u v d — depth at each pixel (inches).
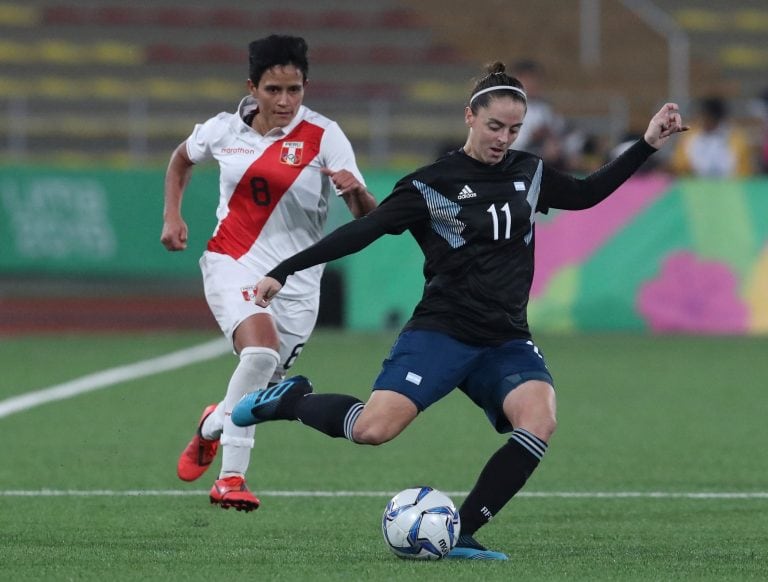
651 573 657.6
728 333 2111.2
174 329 2186.3
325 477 1024.9
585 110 2893.7
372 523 829.2
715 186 2113.7
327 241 704.4
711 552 727.1
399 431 700.7
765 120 2466.8
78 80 3363.7
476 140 709.9
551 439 1223.5
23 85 3324.3
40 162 2955.2
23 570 661.9
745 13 3799.2
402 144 3157.0
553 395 706.8
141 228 2117.4
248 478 1018.7
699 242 2116.1
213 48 3464.6
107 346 1969.7
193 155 888.3
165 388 1547.7
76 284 2239.2
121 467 1062.4
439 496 699.4
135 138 2888.8
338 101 3068.4
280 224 869.2
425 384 704.4
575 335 2086.6
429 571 655.1
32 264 2118.6
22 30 3481.8
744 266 2111.2
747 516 862.5
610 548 741.3
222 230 877.8
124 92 3341.5
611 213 2118.6
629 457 1127.0
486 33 3567.9
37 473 1029.2
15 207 2117.4
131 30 3521.2
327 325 2171.5
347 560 690.2
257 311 853.8
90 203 2116.1
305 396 733.9
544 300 2119.8
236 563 682.2
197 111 3257.9
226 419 833.5
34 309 2207.2
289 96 836.6
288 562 684.7
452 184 711.7
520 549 737.6
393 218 711.7
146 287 2250.2
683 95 3353.8
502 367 711.1
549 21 3614.7
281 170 857.5
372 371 1670.8
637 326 2121.1
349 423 706.2
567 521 842.2
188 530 798.5
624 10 3710.6
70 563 682.8
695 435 1248.8
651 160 2239.2
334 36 3548.2
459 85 3435.0
